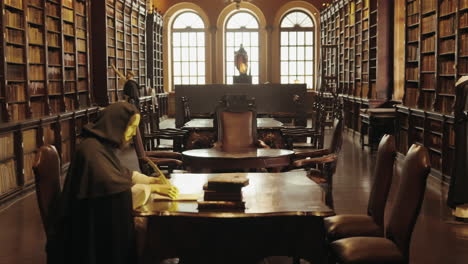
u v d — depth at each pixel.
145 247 3.47
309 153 6.39
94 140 3.26
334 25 19.91
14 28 8.25
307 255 3.45
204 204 3.47
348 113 16.89
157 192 3.73
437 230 5.91
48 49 10.20
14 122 7.77
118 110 3.31
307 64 23.86
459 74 8.02
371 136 11.98
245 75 17.84
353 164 10.42
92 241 3.20
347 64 17.81
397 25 12.87
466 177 6.18
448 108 8.63
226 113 7.70
